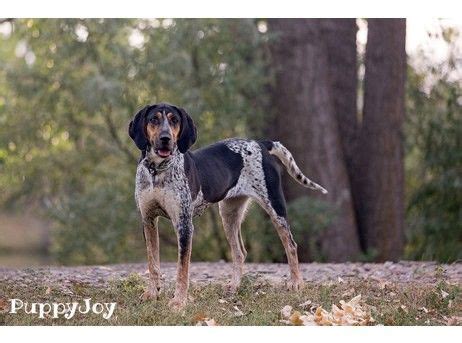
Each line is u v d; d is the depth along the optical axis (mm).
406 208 18109
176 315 7844
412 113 17297
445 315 8320
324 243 15656
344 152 16438
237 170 8961
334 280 9773
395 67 15820
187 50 16203
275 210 9086
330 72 16469
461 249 16625
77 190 17828
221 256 17000
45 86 16766
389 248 16016
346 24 16578
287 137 15977
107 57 16781
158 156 8055
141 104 16328
